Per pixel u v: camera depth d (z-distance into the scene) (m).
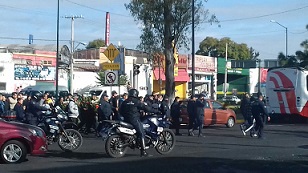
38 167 12.24
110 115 19.78
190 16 30.52
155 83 54.44
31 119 15.14
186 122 23.31
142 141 13.85
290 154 14.88
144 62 54.94
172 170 11.73
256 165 12.60
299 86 30.05
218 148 16.44
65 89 42.66
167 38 30.61
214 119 25.77
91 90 42.16
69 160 13.57
